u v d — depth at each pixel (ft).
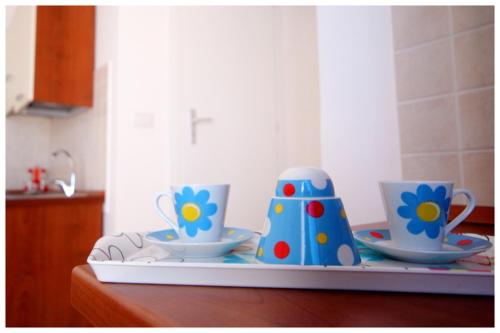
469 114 2.46
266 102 5.93
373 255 1.30
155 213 5.14
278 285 1.06
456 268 1.07
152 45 5.33
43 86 5.17
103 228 5.04
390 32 2.94
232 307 0.92
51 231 4.44
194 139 4.99
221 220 1.38
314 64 6.05
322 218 1.13
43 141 6.88
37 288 4.29
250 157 5.61
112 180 4.92
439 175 2.60
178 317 0.86
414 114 2.75
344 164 3.21
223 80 5.41
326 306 0.93
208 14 5.33
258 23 5.91
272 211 1.21
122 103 4.94
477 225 2.11
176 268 1.09
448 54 2.58
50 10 5.29
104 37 5.44
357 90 3.14
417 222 1.18
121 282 1.13
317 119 5.92
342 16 3.28
